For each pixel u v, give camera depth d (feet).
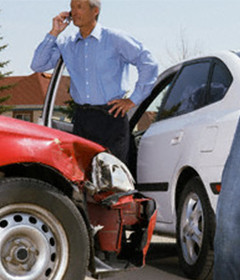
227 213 6.88
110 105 17.31
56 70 17.69
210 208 16.85
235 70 17.78
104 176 13.37
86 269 12.73
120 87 17.53
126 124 17.42
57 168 12.50
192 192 17.81
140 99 17.28
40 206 12.25
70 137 12.87
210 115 17.76
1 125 12.16
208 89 18.63
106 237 13.82
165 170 19.24
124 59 17.49
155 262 21.40
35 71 18.49
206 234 16.83
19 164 12.45
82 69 17.49
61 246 12.46
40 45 18.02
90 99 17.39
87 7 17.11
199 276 17.24
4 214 12.00
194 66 20.11
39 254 12.22
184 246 17.98
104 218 13.83
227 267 6.91
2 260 11.87
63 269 12.43
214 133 17.08
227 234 6.87
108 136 17.24
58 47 17.83
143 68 17.21
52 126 18.76
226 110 17.29
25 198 12.14
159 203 19.75
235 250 6.85
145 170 20.67
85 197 13.25
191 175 18.78
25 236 12.14
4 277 11.82
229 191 6.92
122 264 13.94
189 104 19.39
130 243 14.60
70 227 12.52
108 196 13.61
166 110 20.88
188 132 18.30
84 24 17.22
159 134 20.08
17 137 12.16
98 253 13.82
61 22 17.97
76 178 12.76
